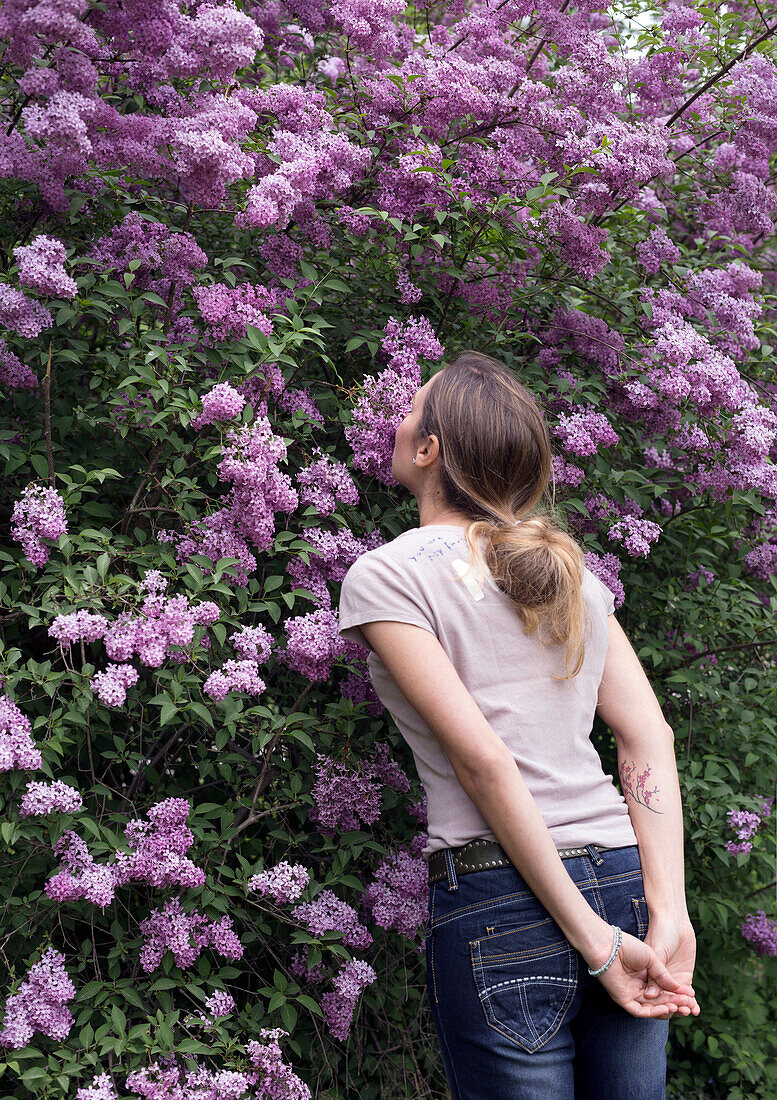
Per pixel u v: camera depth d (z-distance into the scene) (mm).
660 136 2705
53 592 1882
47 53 2107
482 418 1393
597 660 1342
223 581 2027
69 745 2137
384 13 2699
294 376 2467
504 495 1403
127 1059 1945
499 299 2658
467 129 2645
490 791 1144
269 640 2033
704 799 2801
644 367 2707
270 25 3006
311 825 2418
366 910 2369
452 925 1188
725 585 3129
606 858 1220
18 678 1798
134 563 2121
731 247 3467
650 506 2746
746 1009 3035
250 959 2293
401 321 2467
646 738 1362
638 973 1185
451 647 1244
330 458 2258
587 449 2477
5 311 1939
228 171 2064
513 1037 1139
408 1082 2486
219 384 1968
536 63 3002
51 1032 1763
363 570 1277
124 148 2178
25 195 2283
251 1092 1957
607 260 2664
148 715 2230
